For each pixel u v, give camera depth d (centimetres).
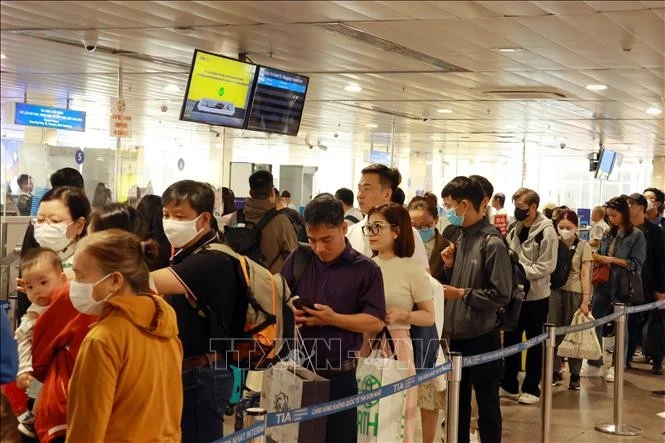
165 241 446
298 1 597
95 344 260
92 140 1869
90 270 270
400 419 367
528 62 835
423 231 564
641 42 707
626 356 901
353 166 2366
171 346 287
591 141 1756
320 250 364
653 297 867
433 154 2252
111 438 264
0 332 237
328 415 343
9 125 1257
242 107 779
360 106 1301
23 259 344
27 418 339
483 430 494
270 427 317
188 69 962
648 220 875
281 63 898
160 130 1819
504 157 2303
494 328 491
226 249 345
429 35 706
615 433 647
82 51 873
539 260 718
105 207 360
